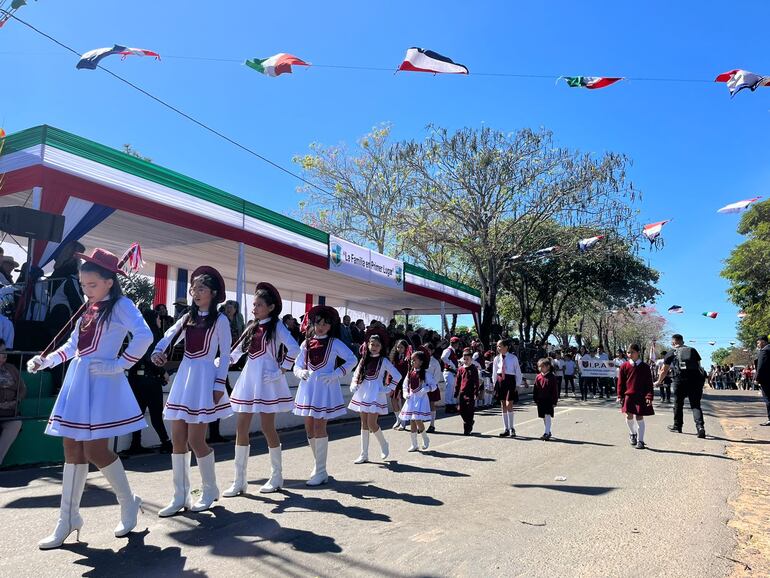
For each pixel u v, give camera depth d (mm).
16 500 5305
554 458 8312
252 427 10547
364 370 7883
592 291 32969
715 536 4797
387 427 11992
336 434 10828
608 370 21641
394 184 29594
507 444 9641
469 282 31297
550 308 34281
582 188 24031
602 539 4633
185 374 4938
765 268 31719
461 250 27125
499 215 25172
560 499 5887
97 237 12648
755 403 20922
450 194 25203
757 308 32250
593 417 14188
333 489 6082
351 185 31031
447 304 24828
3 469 6688
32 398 7082
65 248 8500
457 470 7316
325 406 6316
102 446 4133
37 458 7043
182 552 4035
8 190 8922
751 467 7867
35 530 4414
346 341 12930
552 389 10234
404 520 4992
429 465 7637
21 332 7348
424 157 25000
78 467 4105
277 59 8625
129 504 4336
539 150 24562
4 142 9086
